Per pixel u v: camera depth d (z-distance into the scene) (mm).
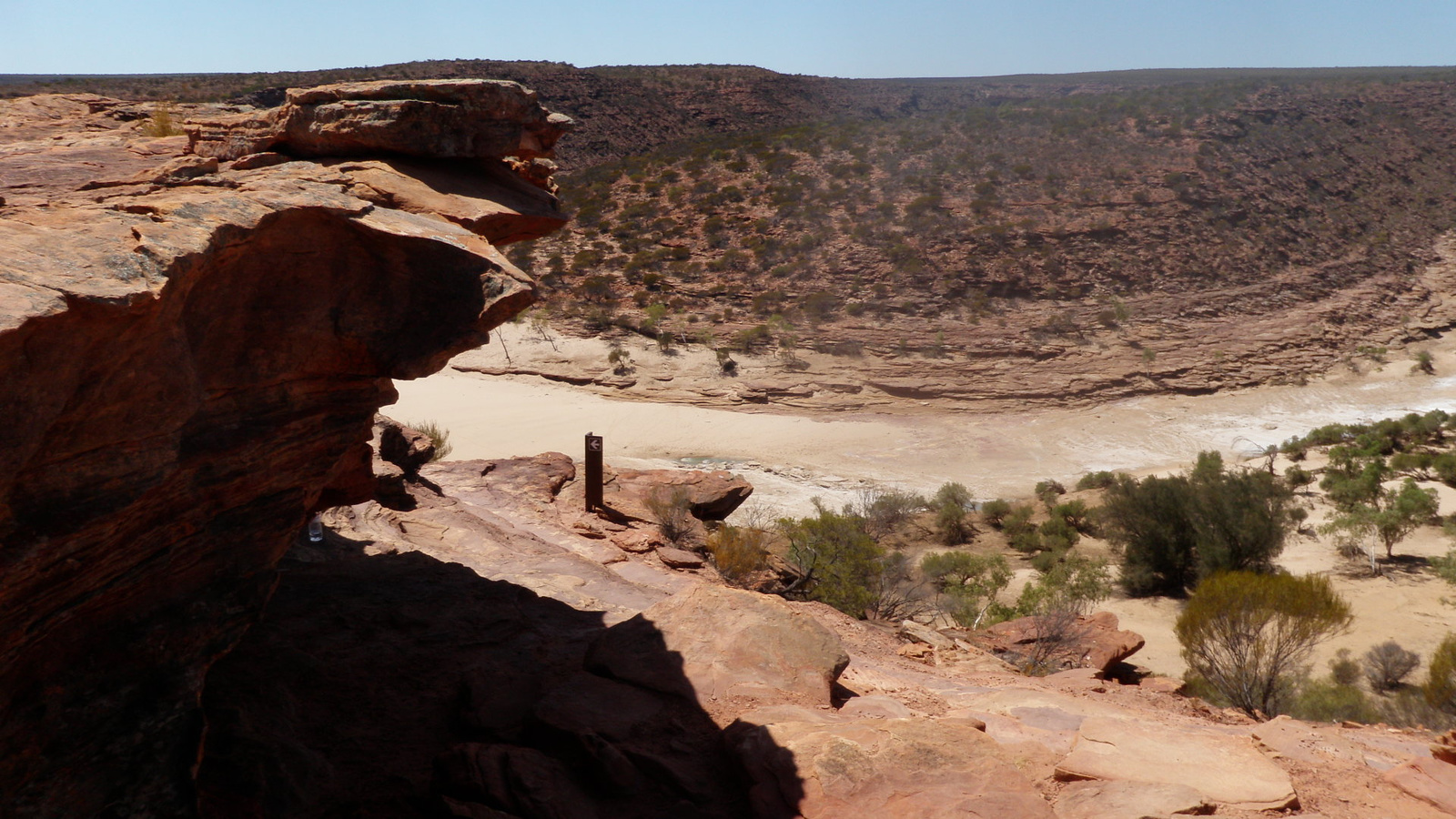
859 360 66000
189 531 4797
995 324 73938
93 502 3953
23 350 3303
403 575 9383
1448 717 13219
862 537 18688
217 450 4812
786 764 5121
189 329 4586
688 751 5570
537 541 13711
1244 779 5293
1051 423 57969
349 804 5066
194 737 4535
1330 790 5414
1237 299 81812
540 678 6680
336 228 5277
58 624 4062
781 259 84688
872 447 52656
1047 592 23453
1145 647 26719
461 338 5434
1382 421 53812
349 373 5605
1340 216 102250
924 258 83188
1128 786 4996
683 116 147250
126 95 74875
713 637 7055
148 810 4195
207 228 4418
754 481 46094
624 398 58562
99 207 4938
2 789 3793
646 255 85500
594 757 5242
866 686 7727
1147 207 94000
